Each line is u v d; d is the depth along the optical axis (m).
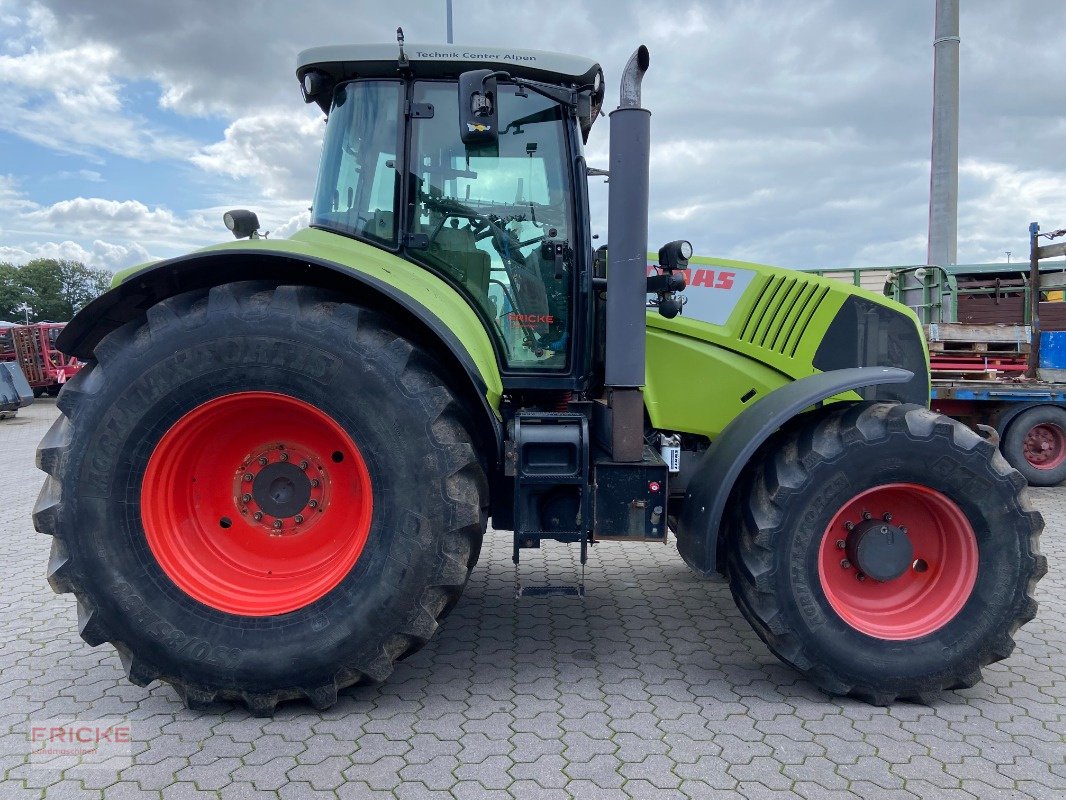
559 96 3.33
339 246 3.21
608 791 2.30
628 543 5.40
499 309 3.44
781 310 3.56
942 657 2.87
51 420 15.09
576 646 3.49
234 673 2.69
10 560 4.99
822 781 2.37
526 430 3.01
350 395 2.71
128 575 2.69
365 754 2.51
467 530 2.76
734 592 3.10
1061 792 2.31
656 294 3.59
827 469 2.86
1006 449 7.82
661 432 3.56
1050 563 4.82
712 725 2.73
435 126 3.38
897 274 10.03
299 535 2.95
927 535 3.09
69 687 3.04
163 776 2.38
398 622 2.71
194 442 2.86
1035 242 8.62
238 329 2.71
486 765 2.44
